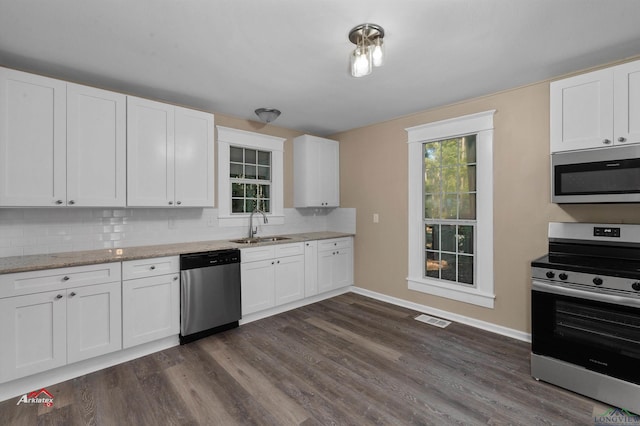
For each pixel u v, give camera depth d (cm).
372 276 405
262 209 400
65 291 214
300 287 366
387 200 386
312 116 366
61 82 233
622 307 184
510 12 170
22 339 200
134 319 245
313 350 262
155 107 278
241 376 223
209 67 237
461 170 325
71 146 237
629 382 182
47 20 176
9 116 213
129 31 188
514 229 282
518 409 186
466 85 274
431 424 174
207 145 312
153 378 221
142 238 301
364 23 181
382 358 248
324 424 175
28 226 245
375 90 285
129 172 264
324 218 464
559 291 206
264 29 187
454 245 332
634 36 195
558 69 243
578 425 173
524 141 275
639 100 195
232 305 302
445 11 169
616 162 203
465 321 317
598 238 228
